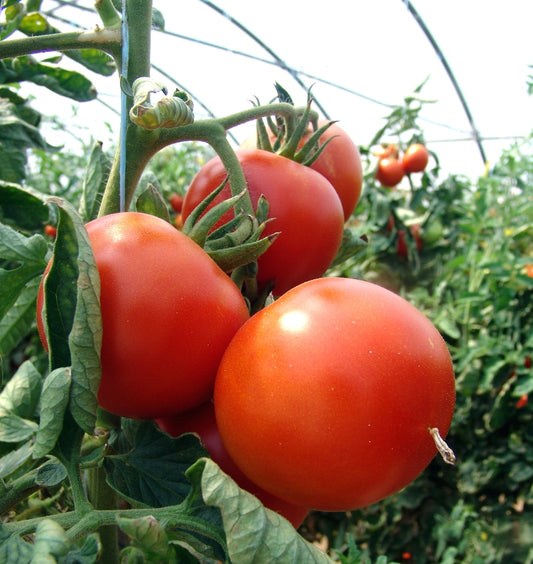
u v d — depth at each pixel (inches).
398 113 31.1
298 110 9.4
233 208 8.3
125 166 7.9
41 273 7.9
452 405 6.4
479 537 25.2
